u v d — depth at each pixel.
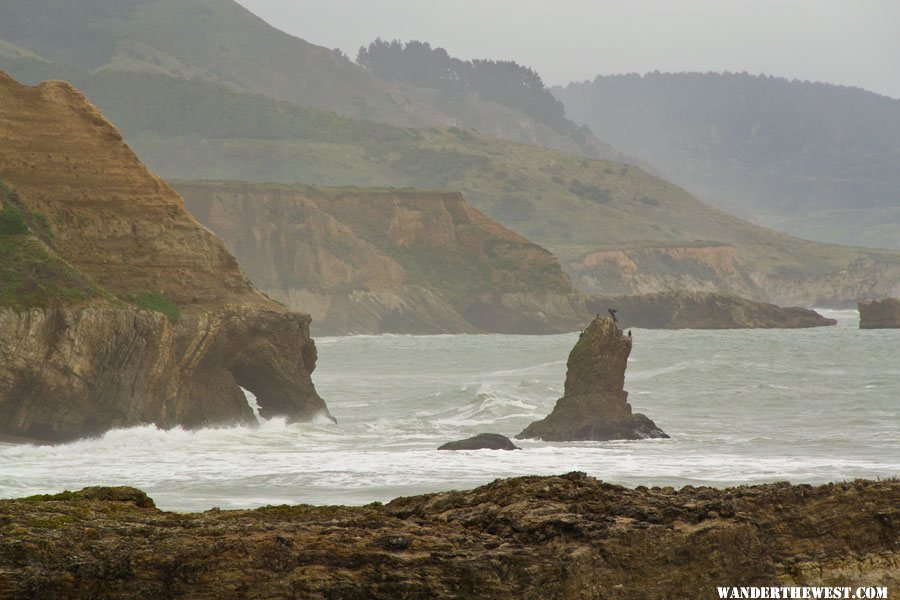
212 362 149.75
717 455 113.88
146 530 40.06
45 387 125.25
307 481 90.75
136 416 131.25
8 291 127.56
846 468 101.25
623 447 122.69
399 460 105.75
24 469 97.81
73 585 37.25
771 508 44.84
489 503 45.78
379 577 38.94
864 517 44.44
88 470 97.06
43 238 143.75
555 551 40.78
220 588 37.94
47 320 126.88
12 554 37.44
